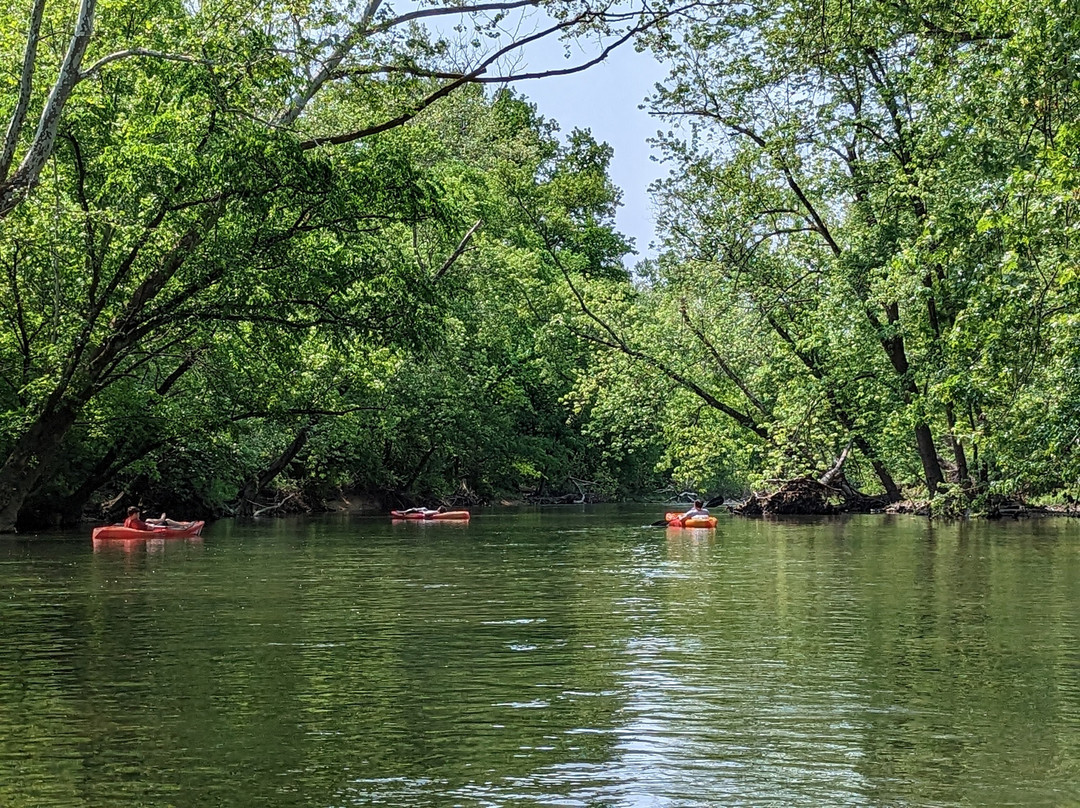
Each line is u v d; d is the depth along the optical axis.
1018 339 20.30
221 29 22.12
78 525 32.53
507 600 14.76
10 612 13.49
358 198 25.64
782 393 40.81
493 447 56.16
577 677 9.37
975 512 36.22
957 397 22.73
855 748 7.14
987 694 8.72
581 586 16.53
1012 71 20.25
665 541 27.30
